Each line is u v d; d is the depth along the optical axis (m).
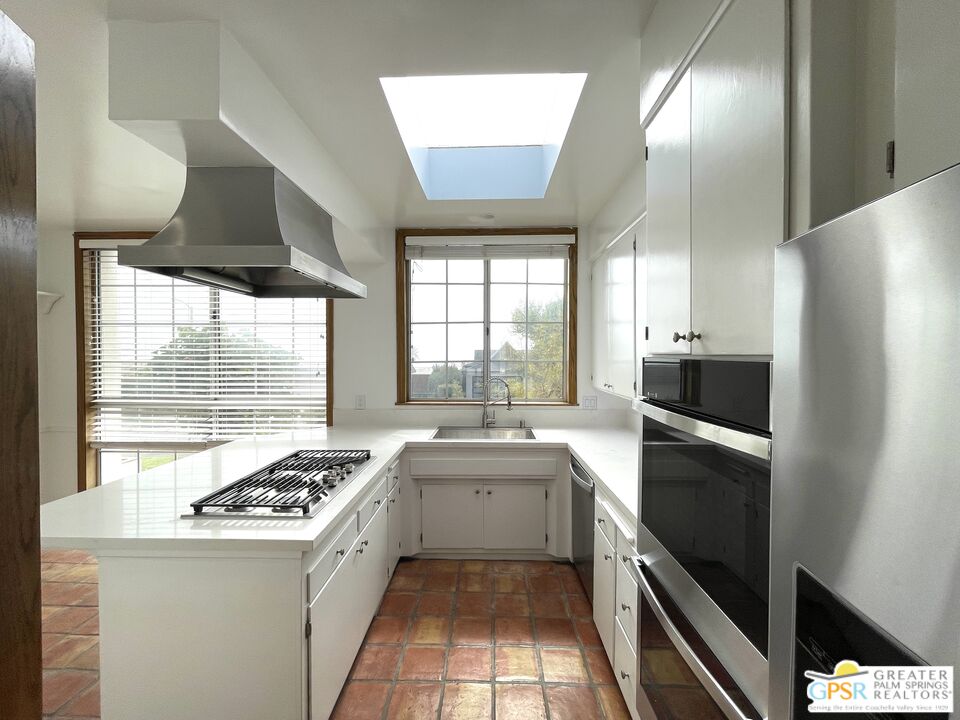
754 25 1.00
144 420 4.17
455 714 1.98
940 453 0.43
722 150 1.15
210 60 1.54
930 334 0.44
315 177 2.30
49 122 2.20
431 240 3.89
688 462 1.26
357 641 2.23
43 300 4.03
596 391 3.92
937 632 0.43
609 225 3.17
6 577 0.63
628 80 1.86
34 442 0.67
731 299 1.10
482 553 3.46
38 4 1.45
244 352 4.12
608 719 1.96
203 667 1.61
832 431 0.59
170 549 1.58
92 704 2.06
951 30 0.67
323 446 3.16
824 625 0.61
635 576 1.76
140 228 4.04
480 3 1.48
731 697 1.00
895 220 0.48
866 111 0.84
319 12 1.50
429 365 4.05
